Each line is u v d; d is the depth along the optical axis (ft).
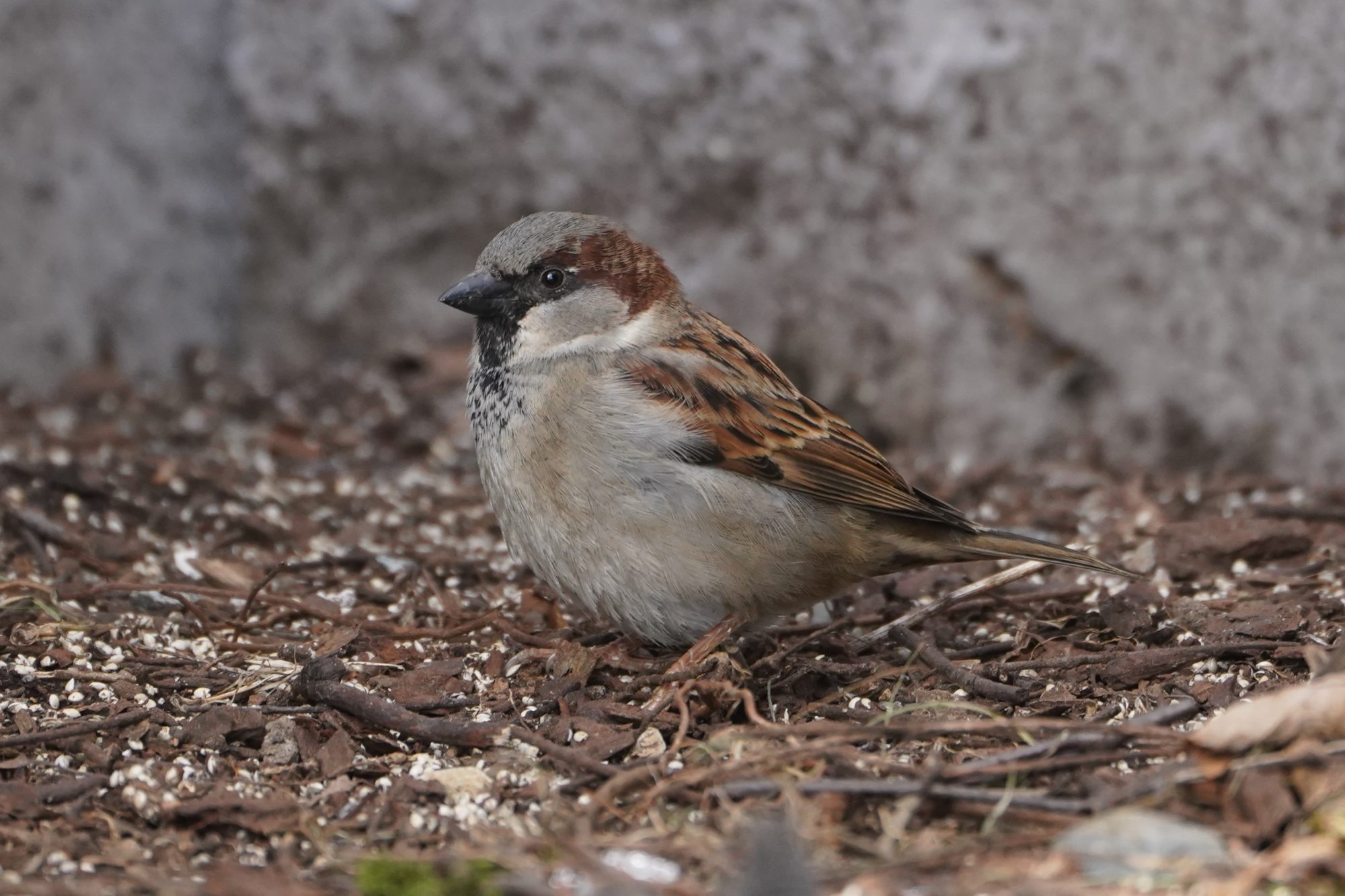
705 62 45.60
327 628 30.30
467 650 29.25
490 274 27.99
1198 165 41.93
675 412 27.09
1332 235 41.22
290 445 44.24
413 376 48.78
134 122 48.11
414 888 19.51
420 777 23.73
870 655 29.01
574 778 23.63
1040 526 38.55
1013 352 44.04
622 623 28.17
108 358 48.67
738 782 22.17
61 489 37.45
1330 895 18.75
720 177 45.96
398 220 48.91
